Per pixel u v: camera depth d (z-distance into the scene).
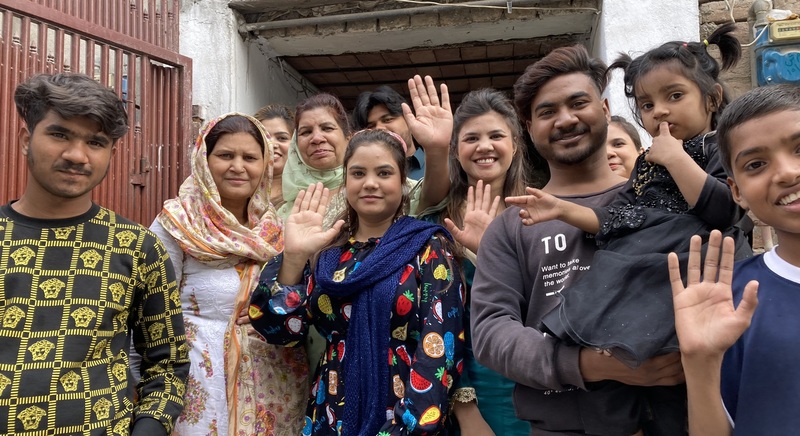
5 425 1.41
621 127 2.76
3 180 2.59
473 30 3.63
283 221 2.54
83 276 1.58
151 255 1.75
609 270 1.33
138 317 1.76
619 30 3.13
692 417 1.18
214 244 2.11
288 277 1.94
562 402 1.45
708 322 1.13
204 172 2.21
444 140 2.24
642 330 1.21
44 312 1.52
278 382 2.10
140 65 3.14
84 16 2.93
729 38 1.95
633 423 1.36
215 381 2.03
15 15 2.65
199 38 3.61
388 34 3.70
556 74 1.71
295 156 2.86
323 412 1.82
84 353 1.53
